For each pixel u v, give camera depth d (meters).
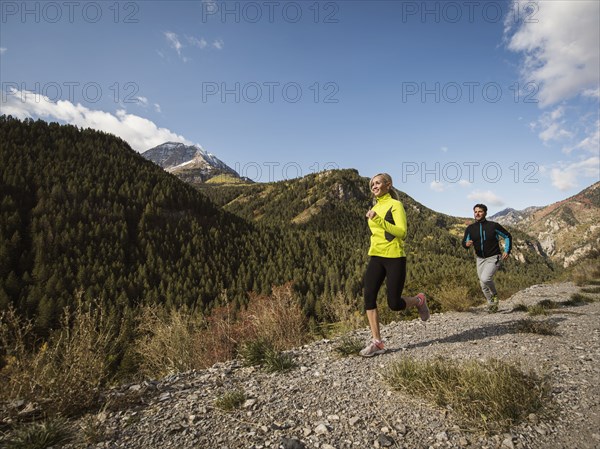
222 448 2.10
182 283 86.81
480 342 4.06
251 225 152.88
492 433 2.16
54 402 2.58
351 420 2.37
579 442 2.05
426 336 4.52
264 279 96.25
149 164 176.38
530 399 2.45
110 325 3.11
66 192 113.44
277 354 3.75
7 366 2.59
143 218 113.44
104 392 2.95
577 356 3.46
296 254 125.88
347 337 4.50
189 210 136.50
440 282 9.17
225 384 3.16
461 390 2.54
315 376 3.26
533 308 5.93
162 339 6.19
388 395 2.74
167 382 3.25
